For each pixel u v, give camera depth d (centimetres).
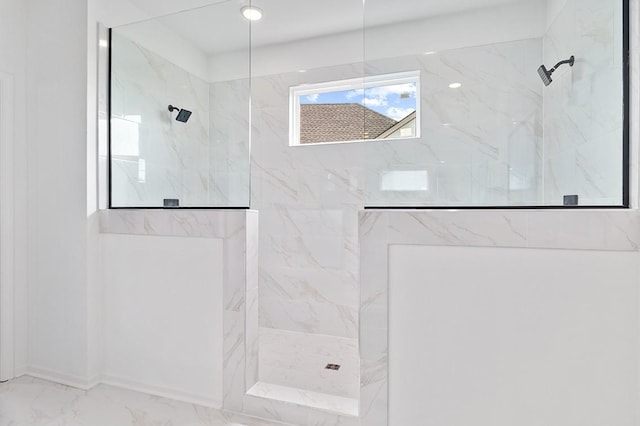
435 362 168
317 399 199
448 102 180
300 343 301
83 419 198
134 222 232
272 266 340
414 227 169
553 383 154
